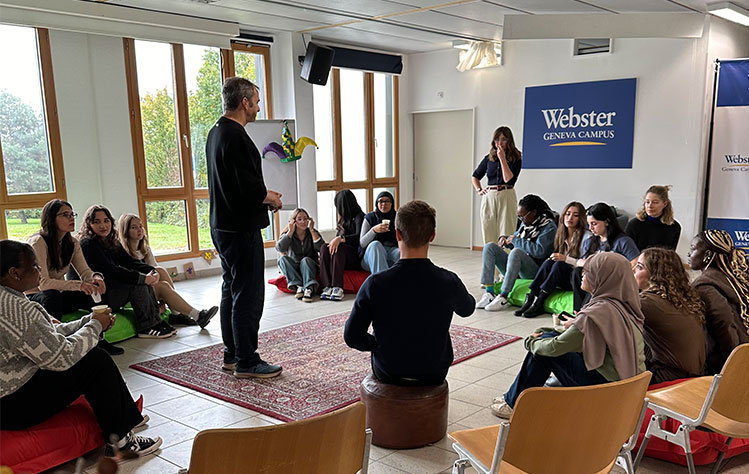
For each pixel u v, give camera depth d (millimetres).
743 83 6148
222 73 7086
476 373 3678
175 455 2664
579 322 2373
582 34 5762
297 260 6000
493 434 1988
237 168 3277
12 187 5598
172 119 6727
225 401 3285
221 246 3479
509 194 6176
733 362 2002
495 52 8016
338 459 1509
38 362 2291
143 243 4836
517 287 5398
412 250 2564
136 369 3832
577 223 5012
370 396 2693
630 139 7016
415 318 2568
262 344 4297
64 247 4090
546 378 2711
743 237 6348
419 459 2594
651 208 4727
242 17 6398
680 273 2670
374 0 5691
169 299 4867
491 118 8297
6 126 5516
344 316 5109
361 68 8336
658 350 2666
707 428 2180
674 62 6590
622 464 2061
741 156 6250
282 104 7641
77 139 5938
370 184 8977
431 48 8602
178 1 5605
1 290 2264
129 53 6273
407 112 9320
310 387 3455
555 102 7586
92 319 2531
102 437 2592
